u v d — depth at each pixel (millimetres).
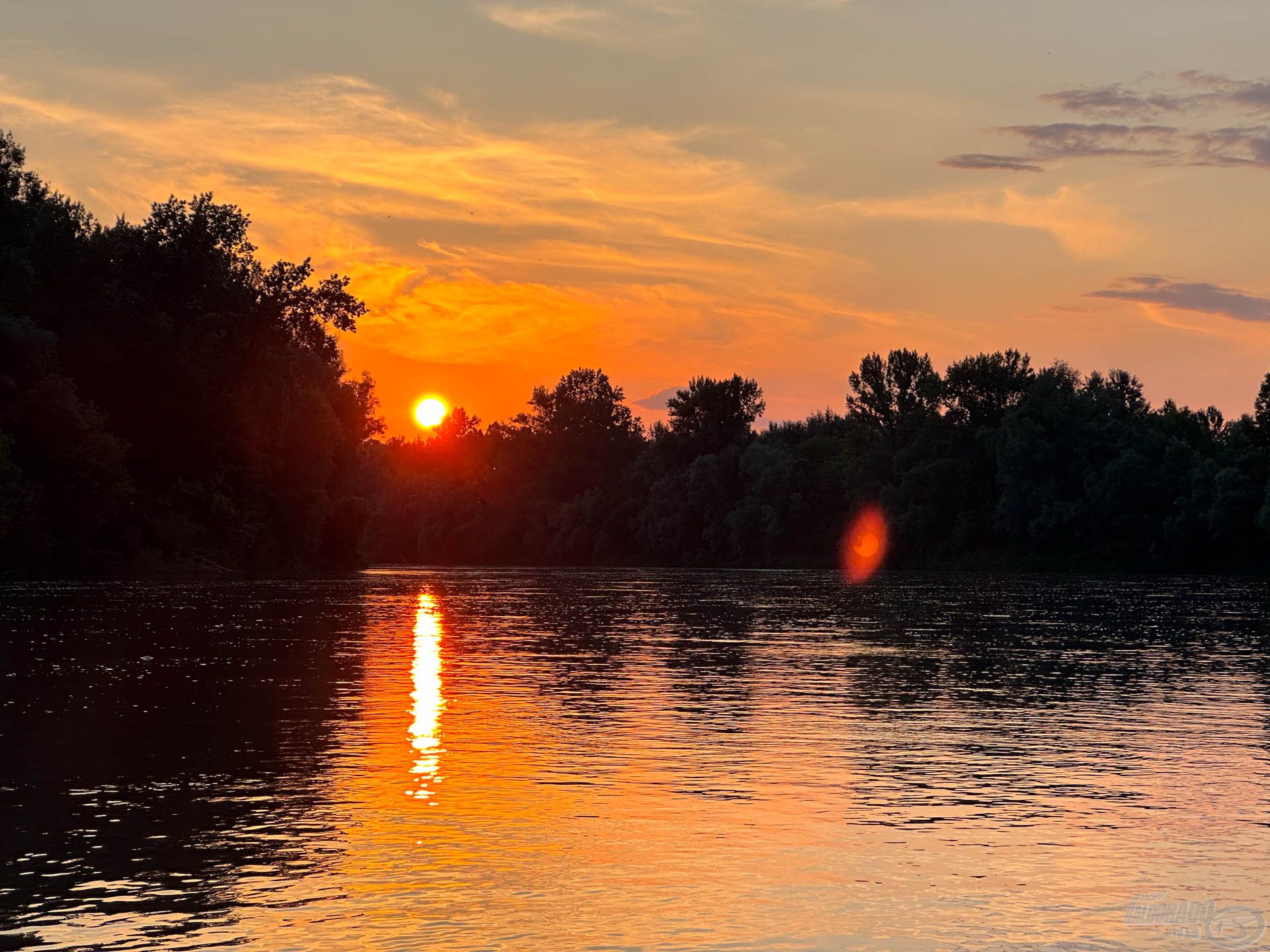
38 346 92000
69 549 100000
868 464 183375
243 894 13258
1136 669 36188
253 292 117125
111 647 40688
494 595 85500
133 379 109125
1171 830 16203
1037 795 18234
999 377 172125
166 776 19219
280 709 26500
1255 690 31234
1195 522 145750
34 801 17484
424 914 12680
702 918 12641
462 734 23344
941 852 15109
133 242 112000
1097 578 135125
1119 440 160500
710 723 24984
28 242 103125
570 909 12867
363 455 156125
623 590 97812
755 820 16578
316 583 102938
